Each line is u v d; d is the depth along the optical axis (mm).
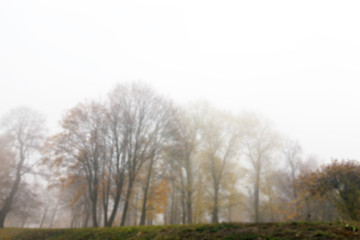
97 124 19625
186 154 24297
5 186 25547
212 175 24578
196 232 9312
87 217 27406
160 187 22922
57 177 19500
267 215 29078
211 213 24125
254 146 28859
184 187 23984
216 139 26453
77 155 19312
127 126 19922
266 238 7164
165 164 24000
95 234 13438
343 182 11914
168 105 22609
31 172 27500
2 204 25422
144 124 21219
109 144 19797
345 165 12336
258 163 27688
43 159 20406
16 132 28547
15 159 27641
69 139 19062
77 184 25312
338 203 12031
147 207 24047
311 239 6508
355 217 10711
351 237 6254
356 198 11133
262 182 26375
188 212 22734
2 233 20094
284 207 25625
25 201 27094
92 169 20141
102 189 19609
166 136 21906
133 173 19359
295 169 31547
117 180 18688
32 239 16797
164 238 9430
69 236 14828
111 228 14008
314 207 20938
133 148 20578
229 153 26719
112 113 20141
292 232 7277
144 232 11234
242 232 8211
